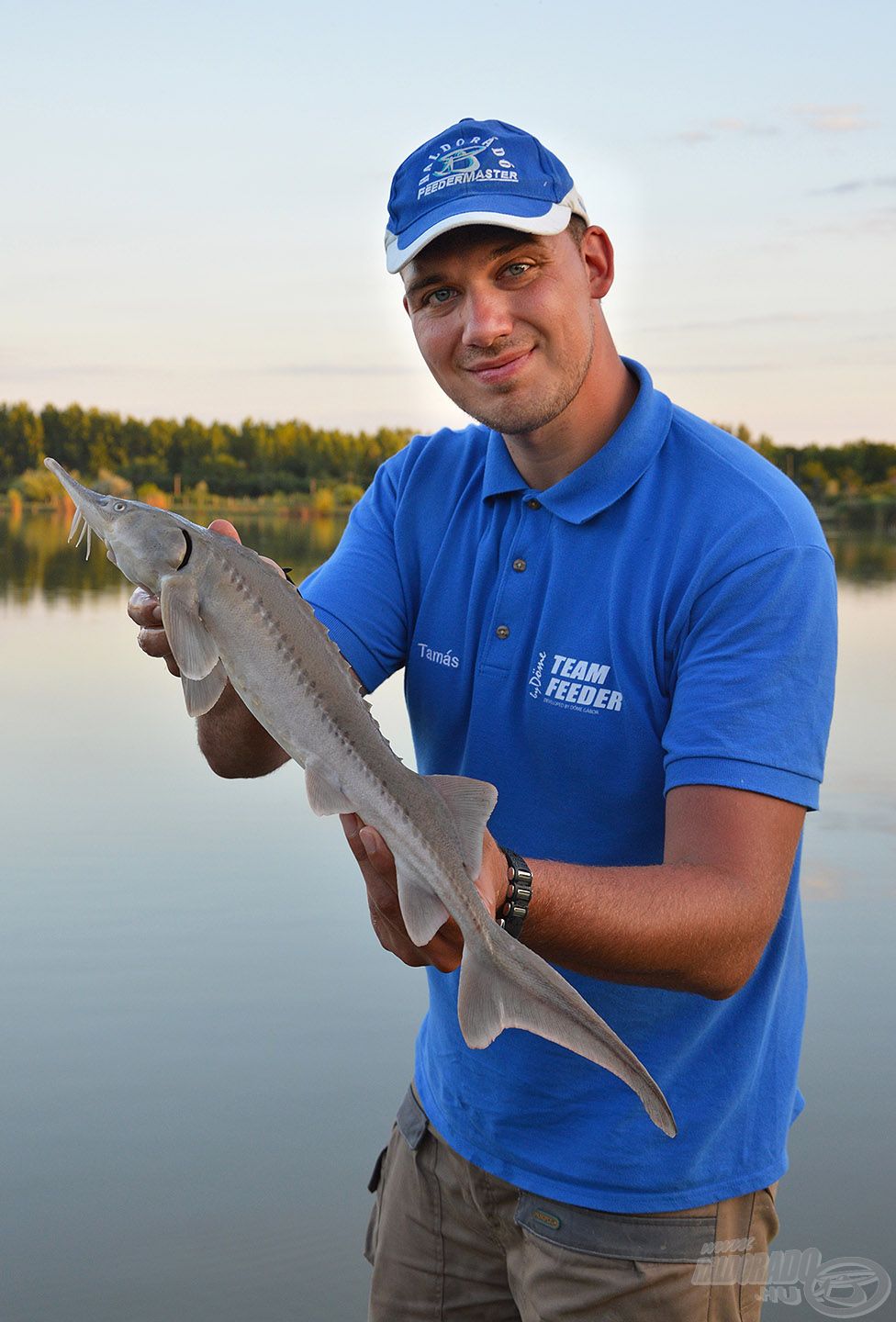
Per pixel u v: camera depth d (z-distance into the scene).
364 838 2.19
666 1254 2.69
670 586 2.49
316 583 2.96
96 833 6.86
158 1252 3.81
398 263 2.55
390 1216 3.19
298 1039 4.92
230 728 2.75
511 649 2.70
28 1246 3.90
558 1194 2.74
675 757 2.38
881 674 9.91
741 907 2.26
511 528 2.76
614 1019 2.66
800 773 2.35
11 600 14.33
